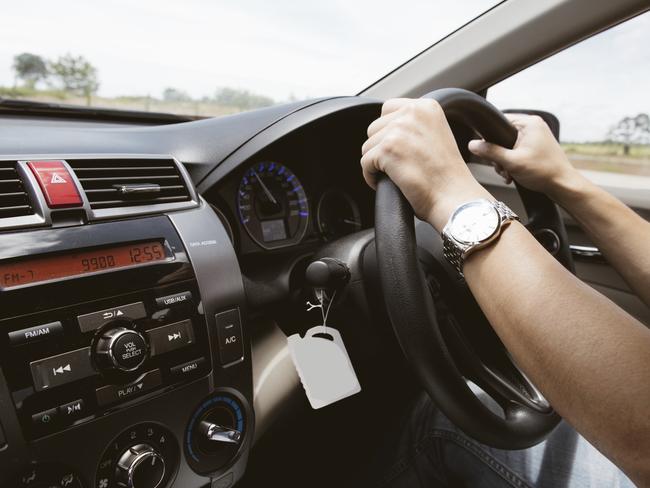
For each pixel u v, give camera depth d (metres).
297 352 0.76
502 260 0.45
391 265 0.56
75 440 0.58
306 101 1.03
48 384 0.56
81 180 0.67
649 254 0.66
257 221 1.06
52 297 0.58
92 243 0.62
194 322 0.69
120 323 0.62
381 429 1.01
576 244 1.32
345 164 1.19
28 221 0.59
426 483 0.87
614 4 1.14
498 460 0.81
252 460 0.94
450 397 0.58
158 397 0.65
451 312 0.81
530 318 0.42
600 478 0.77
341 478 1.02
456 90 0.64
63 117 1.07
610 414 0.37
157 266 0.66
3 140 0.67
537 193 0.80
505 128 0.69
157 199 0.71
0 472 0.54
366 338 0.86
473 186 0.50
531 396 0.75
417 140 0.51
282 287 0.98
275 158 1.07
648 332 0.39
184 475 0.68
